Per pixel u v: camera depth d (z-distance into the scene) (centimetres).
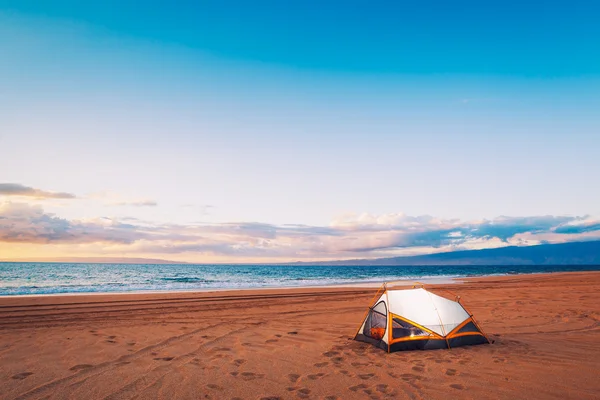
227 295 2139
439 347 825
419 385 600
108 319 1298
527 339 928
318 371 685
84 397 555
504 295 2019
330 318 1346
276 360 762
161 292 2397
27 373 668
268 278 5322
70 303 1703
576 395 546
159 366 716
